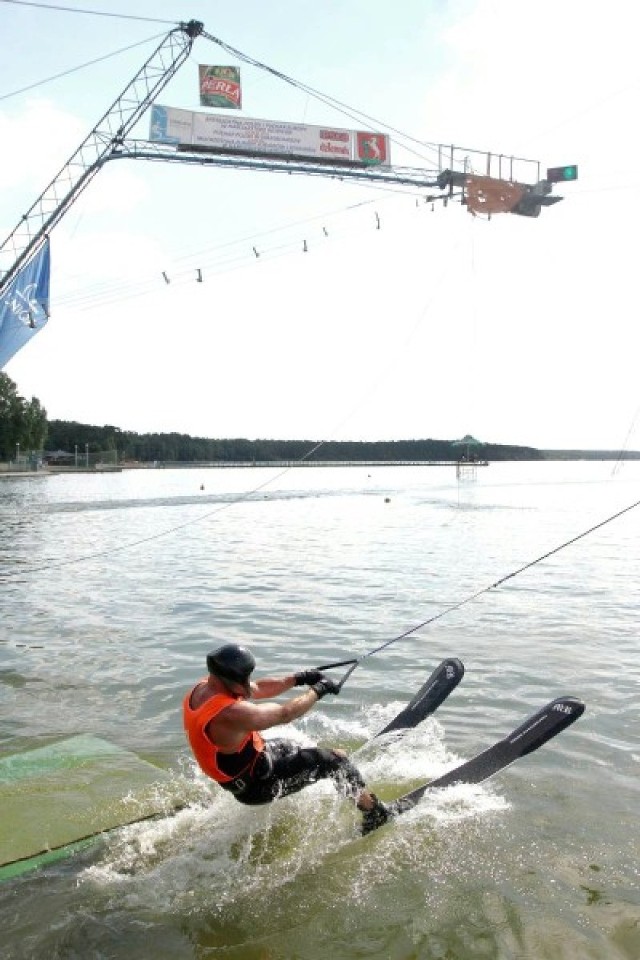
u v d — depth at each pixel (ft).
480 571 59.11
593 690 28.48
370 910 15.20
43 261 76.69
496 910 15.05
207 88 76.54
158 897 15.81
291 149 77.46
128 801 19.83
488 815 18.76
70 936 14.57
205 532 95.81
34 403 375.04
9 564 66.18
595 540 82.84
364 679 30.66
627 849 17.13
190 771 21.77
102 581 56.03
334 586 52.60
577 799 19.54
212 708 17.11
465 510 134.82
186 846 17.79
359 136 78.13
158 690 29.58
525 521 110.93
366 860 16.98
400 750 23.16
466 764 20.52
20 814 19.15
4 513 130.72
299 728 25.44
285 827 18.52
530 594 48.44
